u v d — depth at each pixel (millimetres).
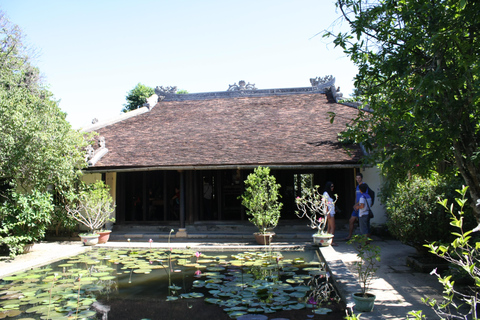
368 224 8930
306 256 8156
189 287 5684
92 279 6195
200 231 11758
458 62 3482
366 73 4277
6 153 7859
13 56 15922
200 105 16422
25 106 8500
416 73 3949
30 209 8094
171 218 12602
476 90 3285
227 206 12438
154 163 10820
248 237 10703
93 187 10492
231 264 7312
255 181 9578
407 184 6125
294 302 4816
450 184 5773
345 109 14180
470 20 3291
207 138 12508
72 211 10156
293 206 12172
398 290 5176
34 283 6062
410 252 7961
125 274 6586
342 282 5527
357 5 4152
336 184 12000
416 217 6199
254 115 14570
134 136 13352
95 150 11547
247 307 4680
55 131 8734
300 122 13359
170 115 15539
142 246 9484
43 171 8531
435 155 3902
